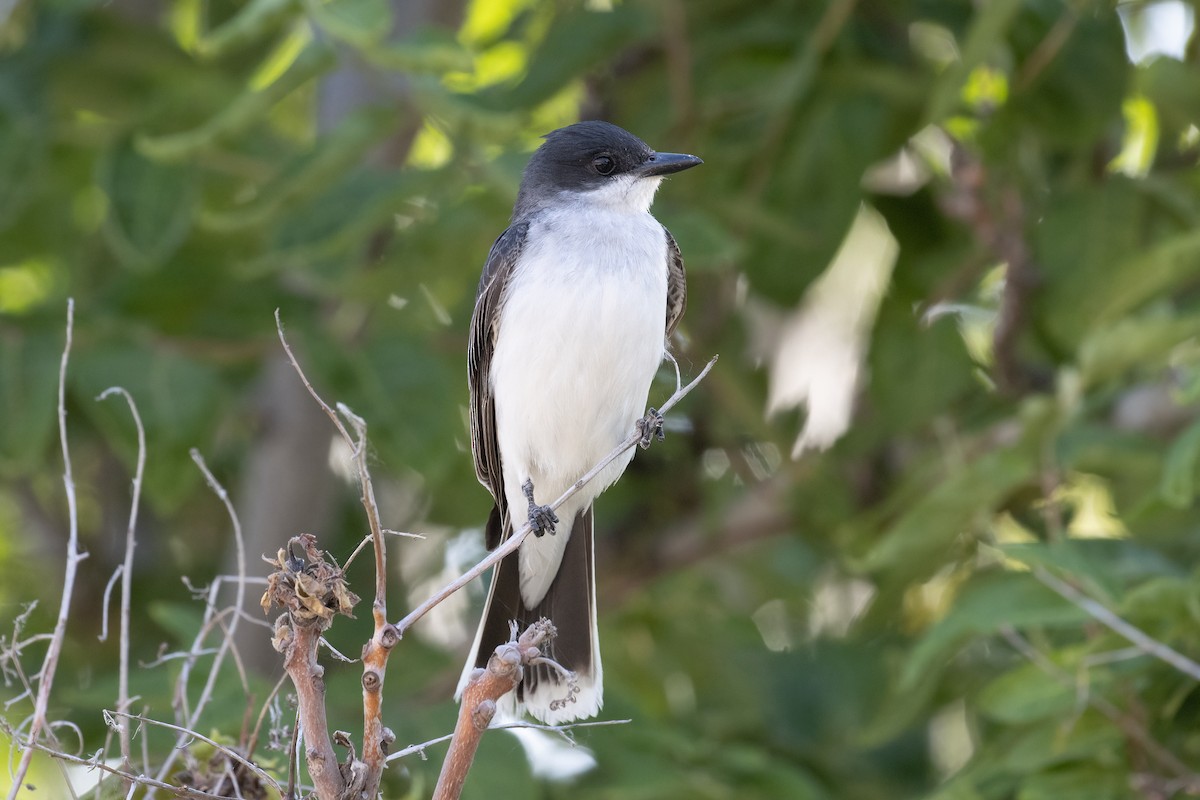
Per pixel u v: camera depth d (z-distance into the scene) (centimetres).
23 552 1505
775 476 1363
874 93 1216
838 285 1598
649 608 1483
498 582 984
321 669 571
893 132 1259
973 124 1270
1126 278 1048
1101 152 1270
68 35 1232
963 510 1031
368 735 575
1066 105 1212
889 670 1285
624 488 1434
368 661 574
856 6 1231
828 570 1526
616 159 1041
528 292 966
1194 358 1086
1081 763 906
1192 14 1286
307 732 566
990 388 1370
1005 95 1222
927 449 1303
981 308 1413
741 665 1454
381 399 1147
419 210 1212
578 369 955
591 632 943
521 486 986
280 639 575
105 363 1123
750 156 1231
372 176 1112
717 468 1482
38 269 1420
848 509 1330
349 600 563
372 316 1212
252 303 1183
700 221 1095
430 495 1358
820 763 1346
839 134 1217
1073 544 913
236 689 880
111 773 694
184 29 1463
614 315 954
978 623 898
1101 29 1210
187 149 1030
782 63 1217
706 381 1356
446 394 1156
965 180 1236
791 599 1520
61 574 1458
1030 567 925
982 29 1023
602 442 971
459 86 1140
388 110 1052
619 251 971
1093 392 1138
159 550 1498
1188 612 868
